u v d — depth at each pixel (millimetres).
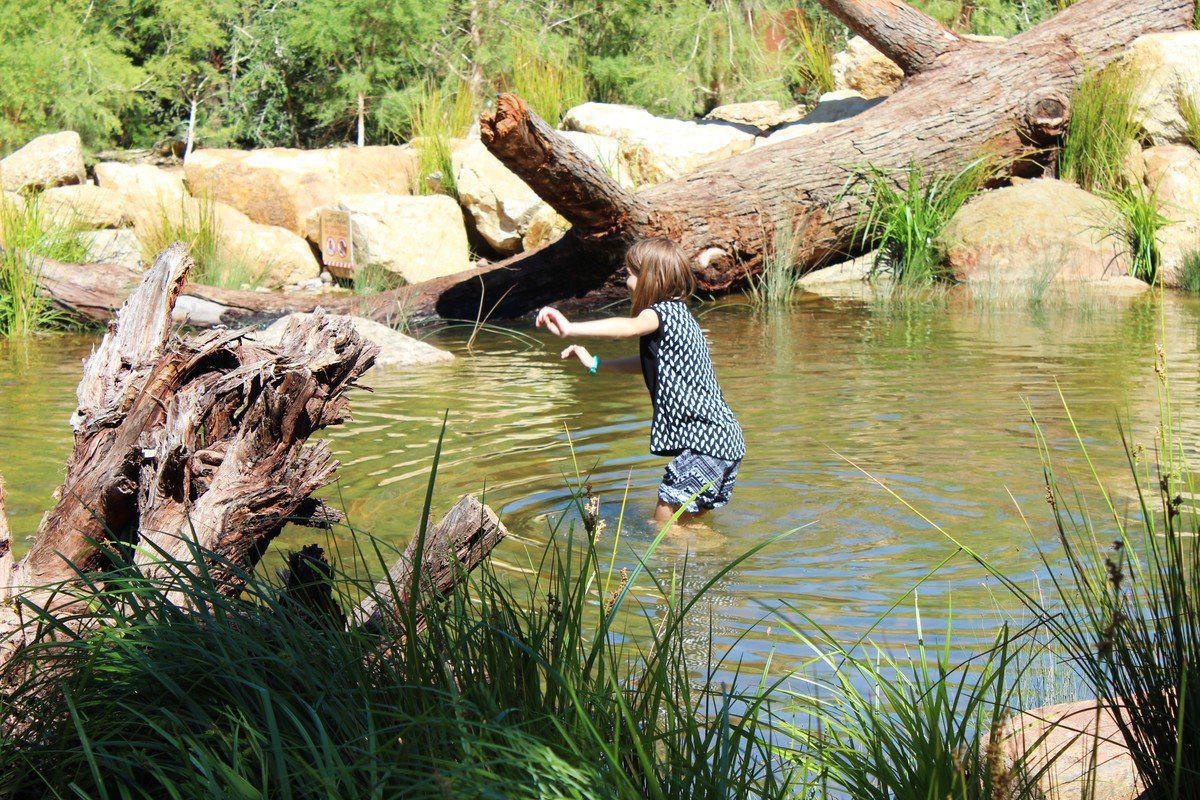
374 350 3570
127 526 3314
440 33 16672
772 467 5434
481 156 13477
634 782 2209
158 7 16766
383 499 4957
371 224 12211
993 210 11938
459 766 2027
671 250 5141
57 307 10625
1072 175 12625
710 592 3846
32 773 2338
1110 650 2359
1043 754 2492
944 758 2215
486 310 11180
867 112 12531
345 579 2850
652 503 4941
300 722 2297
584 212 10266
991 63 12688
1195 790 2182
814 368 7883
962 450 5605
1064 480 5043
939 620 3543
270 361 3271
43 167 13352
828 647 3352
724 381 7512
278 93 17328
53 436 6238
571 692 2223
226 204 13344
